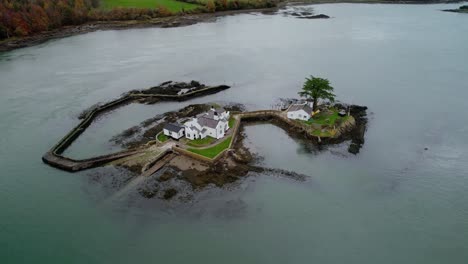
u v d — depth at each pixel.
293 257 50.00
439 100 105.06
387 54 155.38
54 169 69.44
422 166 71.38
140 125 88.94
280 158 74.19
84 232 53.84
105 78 123.62
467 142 81.00
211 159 69.94
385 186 64.88
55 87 114.38
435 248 51.59
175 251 50.66
